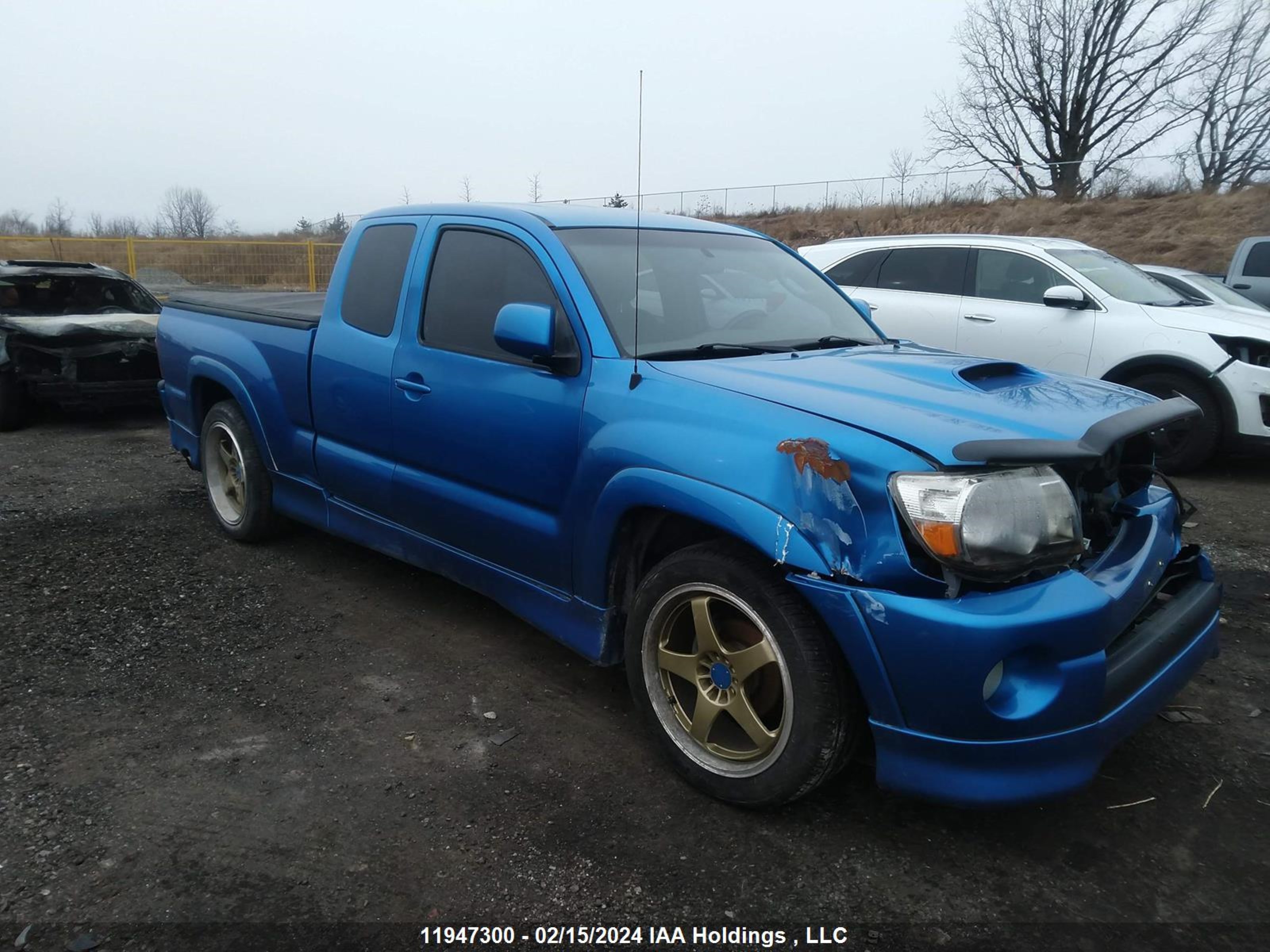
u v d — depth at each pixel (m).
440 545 3.78
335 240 27.08
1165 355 6.86
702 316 3.47
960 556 2.24
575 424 3.04
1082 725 2.33
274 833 2.60
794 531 2.40
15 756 2.95
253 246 24.09
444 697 3.43
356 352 3.99
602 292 3.24
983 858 2.55
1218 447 6.84
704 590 2.69
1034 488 2.36
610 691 3.51
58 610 4.15
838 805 2.79
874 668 2.33
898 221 28.61
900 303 8.19
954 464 2.28
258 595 4.39
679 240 3.82
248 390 4.67
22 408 8.36
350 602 4.32
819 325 3.80
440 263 3.75
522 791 2.83
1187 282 9.02
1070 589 2.35
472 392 3.41
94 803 2.72
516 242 3.49
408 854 2.52
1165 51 35.09
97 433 8.46
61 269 9.44
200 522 5.55
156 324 8.71
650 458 2.75
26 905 2.28
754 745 2.68
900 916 2.32
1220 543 5.35
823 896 2.38
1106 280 7.45
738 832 2.64
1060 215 25.91
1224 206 23.36
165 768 2.91
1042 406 2.66
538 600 3.35
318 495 4.46
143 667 3.62
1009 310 7.62
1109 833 2.67
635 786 2.87
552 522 3.19
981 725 2.26
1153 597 2.80
